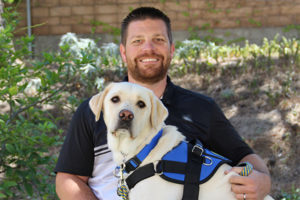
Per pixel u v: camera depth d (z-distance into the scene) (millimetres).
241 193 2084
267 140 4836
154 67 2488
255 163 2420
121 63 6633
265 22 8875
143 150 2100
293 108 5215
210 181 2094
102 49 8312
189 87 6055
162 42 2496
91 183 2381
